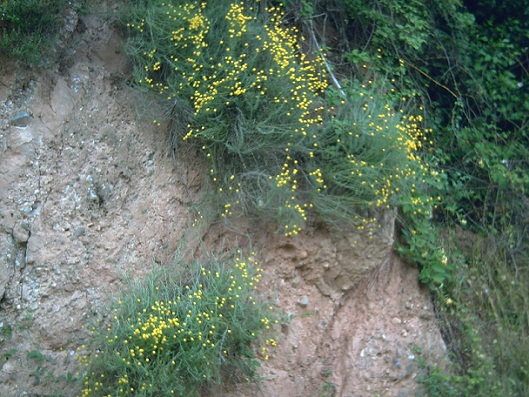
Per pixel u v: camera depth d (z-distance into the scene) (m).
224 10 4.50
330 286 4.39
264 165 4.28
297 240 4.30
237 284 3.92
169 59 4.36
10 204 3.95
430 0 5.50
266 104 4.28
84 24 4.44
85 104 4.28
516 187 5.38
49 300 3.91
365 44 5.20
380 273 4.55
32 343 3.82
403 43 5.27
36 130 4.11
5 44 4.06
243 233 4.29
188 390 3.70
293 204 4.18
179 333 3.66
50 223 4.01
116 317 3.71
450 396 4.34
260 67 4.36
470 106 5.63
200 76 4.30
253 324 3.92
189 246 4.23
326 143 4.30
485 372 4.47
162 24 4.35
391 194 4.31
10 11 4.07
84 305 3.97
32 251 3.93
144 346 3.63
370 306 4.48
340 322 4.40
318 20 5.14
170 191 4.31
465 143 5.39
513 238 5.27
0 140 4.02
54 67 4.27
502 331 4.72
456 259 4.94
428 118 5.32
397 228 4.61
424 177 4.70
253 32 4.43
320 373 4.27
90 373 3.69
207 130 4.20
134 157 4.29
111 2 4.55
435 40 5.51
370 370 4.32
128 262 4.11
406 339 4.46
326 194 4.25
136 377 3.62
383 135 4.26
